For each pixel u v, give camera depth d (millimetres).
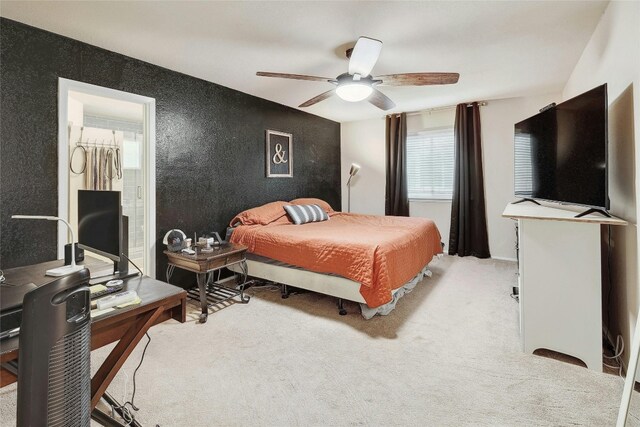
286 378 1813
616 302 2023
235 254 2936
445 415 1521
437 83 2568
